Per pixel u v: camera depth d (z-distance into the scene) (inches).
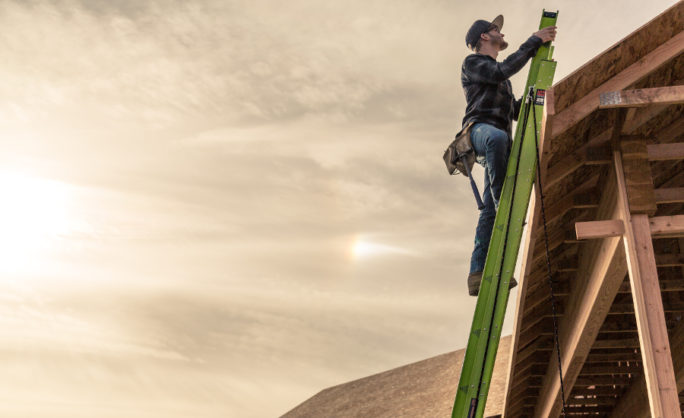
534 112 225.6
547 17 235.8
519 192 217.6
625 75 229.9
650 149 247.0
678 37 230.1
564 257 312.5
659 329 224.7
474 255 226.1
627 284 311.4
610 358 387.2
